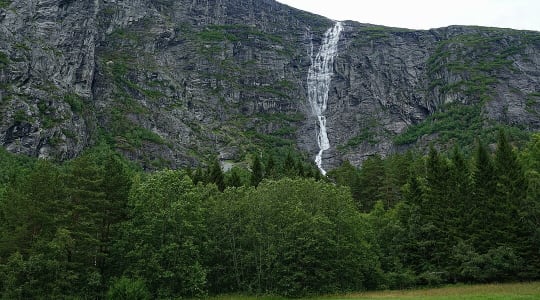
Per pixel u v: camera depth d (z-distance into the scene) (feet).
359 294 190.49
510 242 213.87
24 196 172.76
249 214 200.23
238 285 199.82
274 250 193.36
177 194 189.06
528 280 208.23
